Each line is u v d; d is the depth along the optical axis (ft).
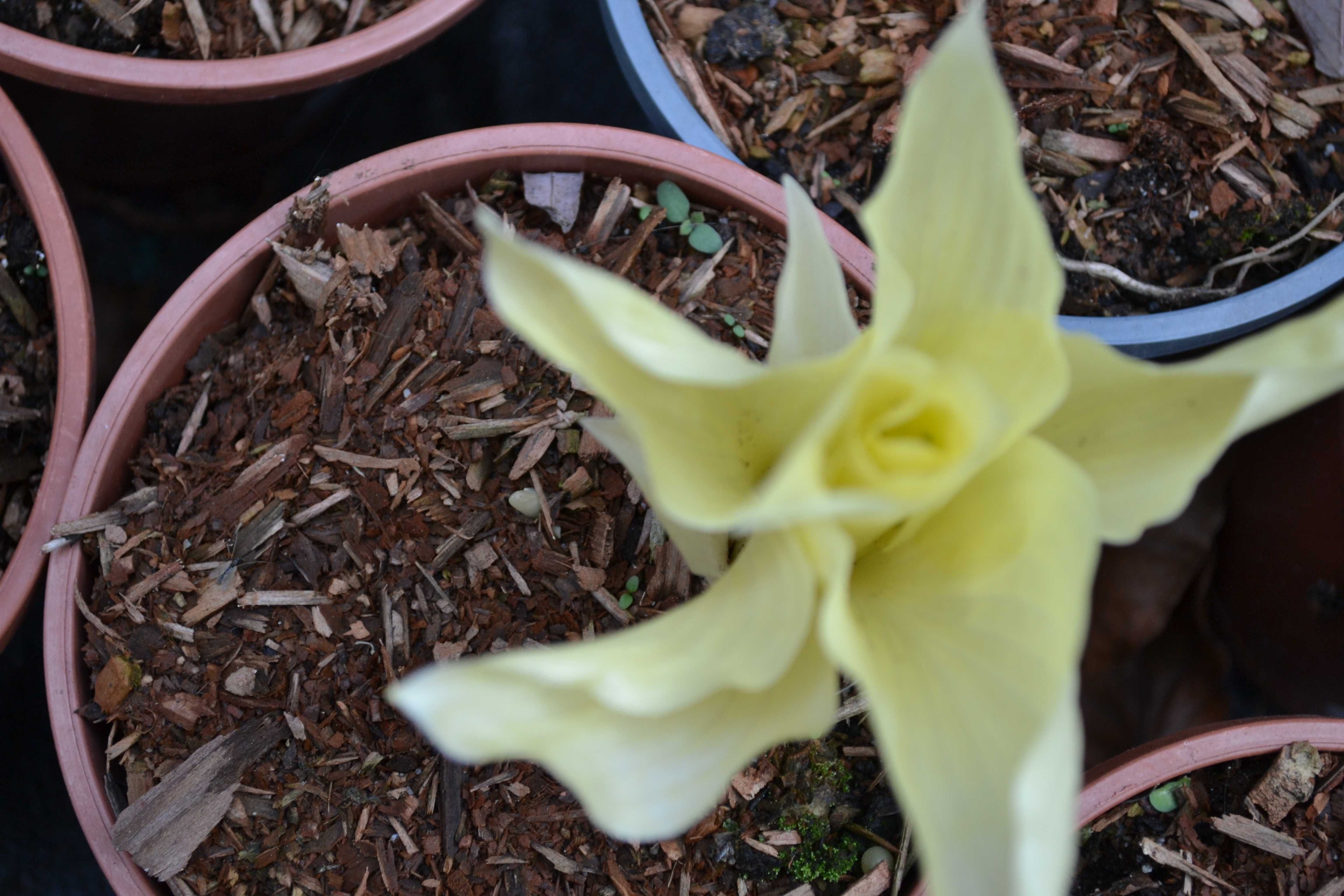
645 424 0.62
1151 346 1.07
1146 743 1.08
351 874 0.93
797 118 1.13
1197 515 1.11
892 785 0.93
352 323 0.98
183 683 0.94
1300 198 1.12
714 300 0.99
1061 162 1.13
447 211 1.00
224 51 1.09
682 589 0.93
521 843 0.92
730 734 0.64
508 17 1.22
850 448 0.58
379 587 0.94
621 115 1.23
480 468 0.95
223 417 0.98
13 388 1.04
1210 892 0.95
